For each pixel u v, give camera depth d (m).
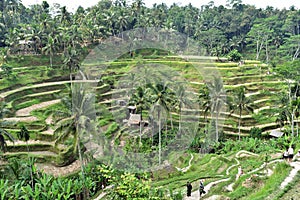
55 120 40.34
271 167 24.31
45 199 25.25
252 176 21.77
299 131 45.72
